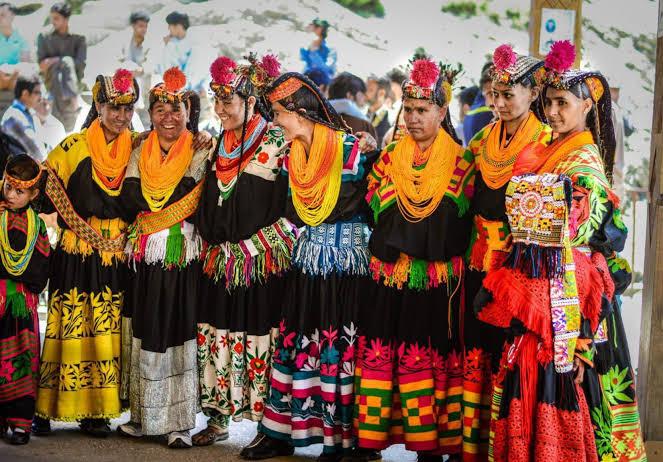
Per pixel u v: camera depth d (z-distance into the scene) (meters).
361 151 3.94
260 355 4.04
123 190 4.13
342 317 3.86
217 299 4.10
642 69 9.74
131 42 9.97
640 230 9.53
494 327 3.56
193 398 4.15
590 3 9.69
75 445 4.16
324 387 3.86
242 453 4.00
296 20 9.91
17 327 4.14
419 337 3.69
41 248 4.16
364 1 9.86
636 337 8.28
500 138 3.58
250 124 3.98
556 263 2.97
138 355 4.17
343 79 8.71
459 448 3.73
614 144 3.35
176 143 4.09
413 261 3.70
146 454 4.04
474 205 3.62
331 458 3.90
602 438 3.10
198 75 9.96
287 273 4.04
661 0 3.89
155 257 4.08
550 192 2.96
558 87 3.20
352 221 3.88
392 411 3.82
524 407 3.04
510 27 9.77
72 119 10.05
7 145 9.99
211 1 9.94
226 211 3.98
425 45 9.86
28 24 9.98
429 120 3.63
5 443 4.17
